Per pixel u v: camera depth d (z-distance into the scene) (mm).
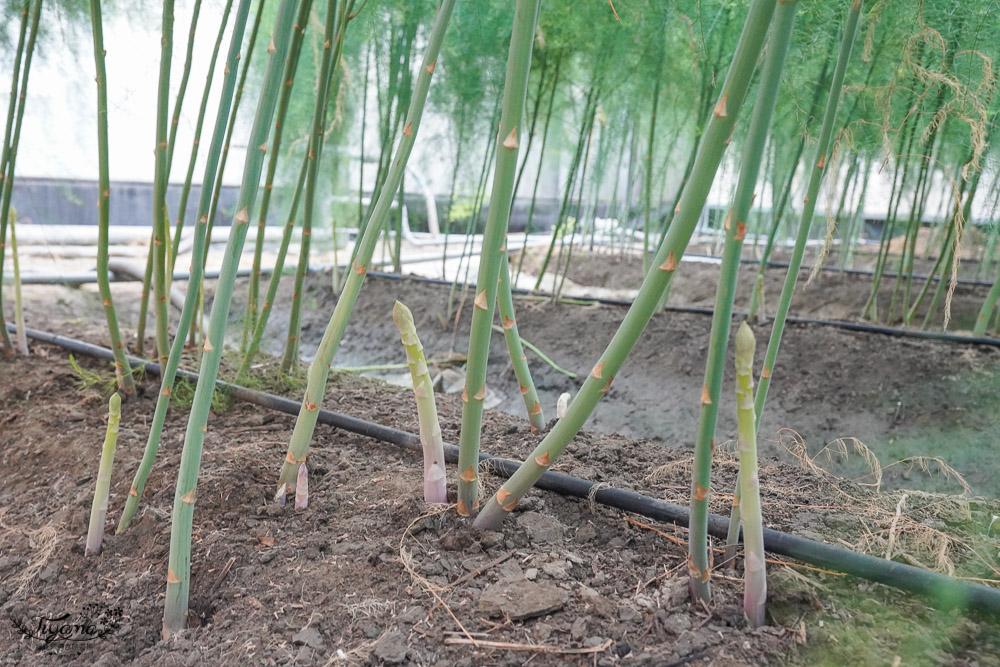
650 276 919
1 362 2152
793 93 2324
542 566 1092
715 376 871
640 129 4223
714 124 805
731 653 900
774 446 2480
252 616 1017
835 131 2480
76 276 3645
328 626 982
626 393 2982
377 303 3996
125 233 4730
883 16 2021
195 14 1772
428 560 1117
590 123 3660
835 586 1053
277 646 946
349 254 4941
